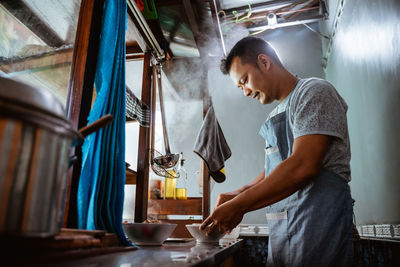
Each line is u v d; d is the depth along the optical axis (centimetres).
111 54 125
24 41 143
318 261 117
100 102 117
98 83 125
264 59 149
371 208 238
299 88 136
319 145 112
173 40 271
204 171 245
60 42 148
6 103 42
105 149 114
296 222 126
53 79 146
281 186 111
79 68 118
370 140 232
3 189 41
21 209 43
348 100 299
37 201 46
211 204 374
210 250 102
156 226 124
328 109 119
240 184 376
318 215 120
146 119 196
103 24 129
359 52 249
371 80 220
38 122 46
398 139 172
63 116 51
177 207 247
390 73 178
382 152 204
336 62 341
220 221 115
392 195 189
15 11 137
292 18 396
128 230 125
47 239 51
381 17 191
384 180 204
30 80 147
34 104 45
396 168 179
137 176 185
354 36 263
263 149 384
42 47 148
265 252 243
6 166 42
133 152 255
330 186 121
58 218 51
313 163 110
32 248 47
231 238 192
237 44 156
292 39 425
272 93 155
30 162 45
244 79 157
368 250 197
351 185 308
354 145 287
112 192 115
